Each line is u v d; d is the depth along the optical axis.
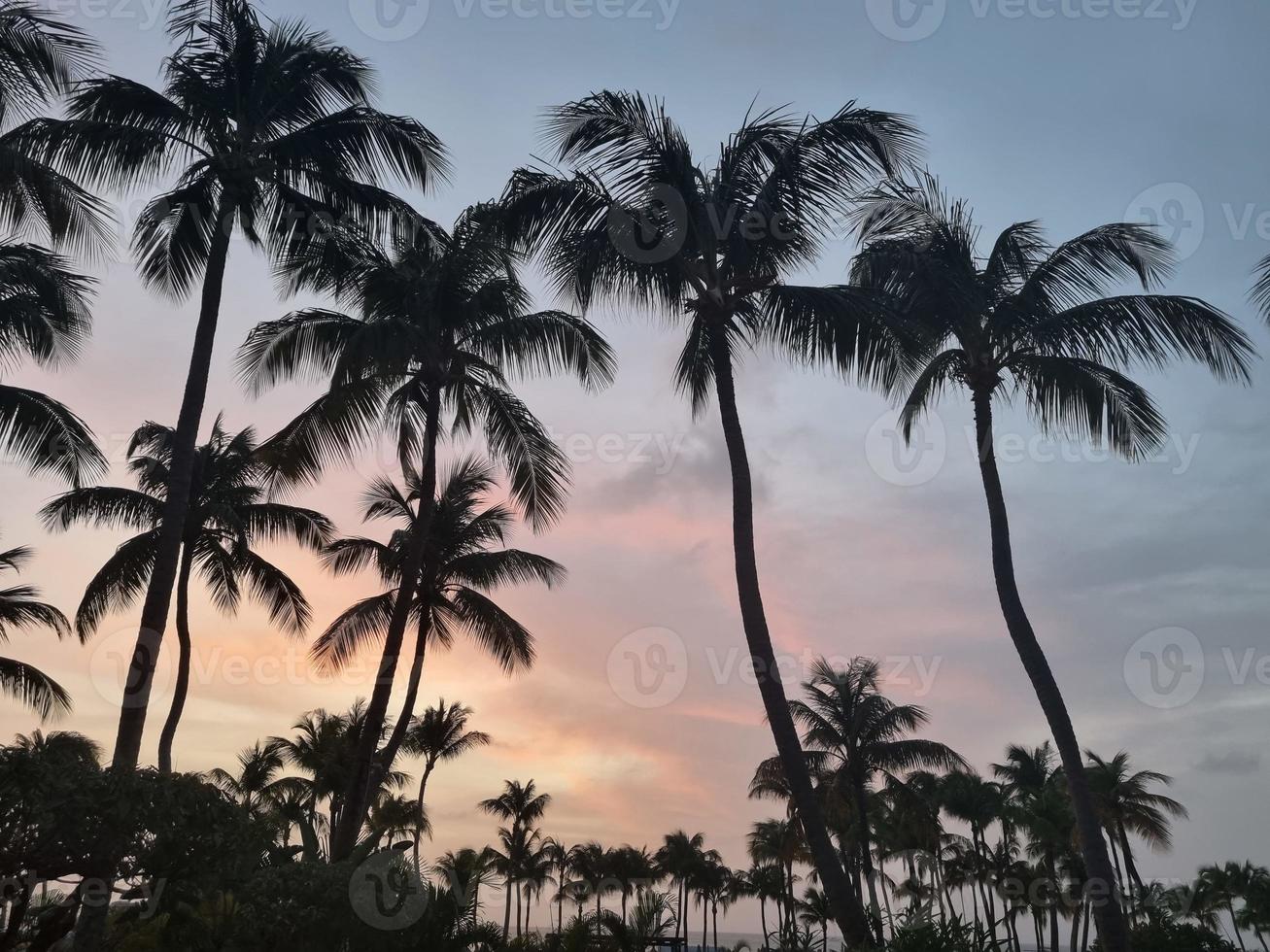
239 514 27.38
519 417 20.30
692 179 15.13
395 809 43.25
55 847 9.84
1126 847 49.53
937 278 17.19
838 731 39.78
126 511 26.19
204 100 16.17
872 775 40.34
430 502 18.86
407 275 19.31
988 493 17.27
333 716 43.31
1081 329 17.09
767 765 43.25
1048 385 17.55
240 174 15.58
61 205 16.53
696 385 17.30
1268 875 73.25
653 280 15.34
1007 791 56.59
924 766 39.97
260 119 16.56
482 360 19.78
